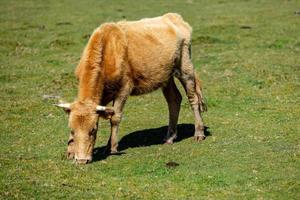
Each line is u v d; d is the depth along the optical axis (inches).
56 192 498.9
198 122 661.9
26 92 892.6
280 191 496.4
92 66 578.9
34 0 1824.6
